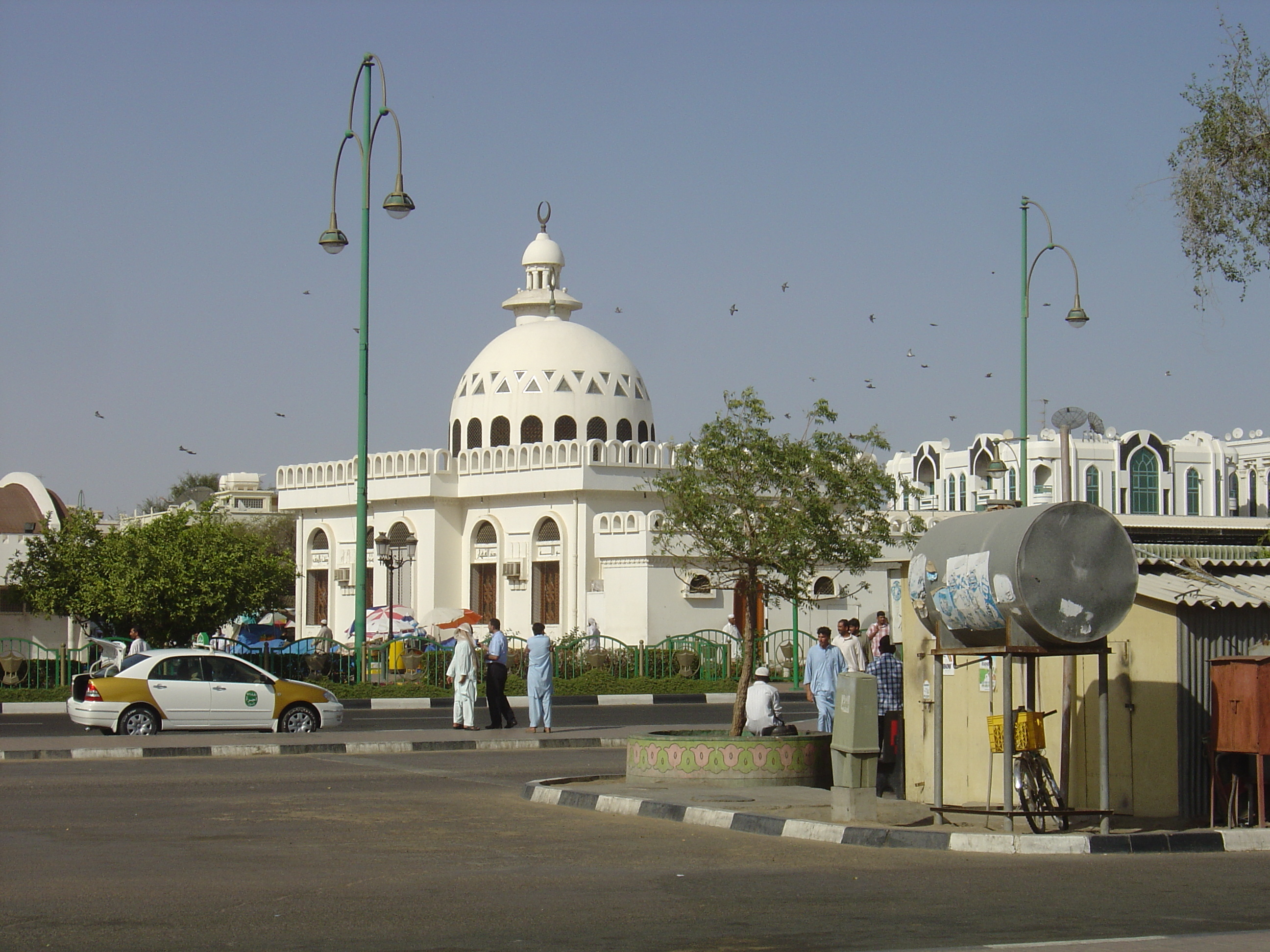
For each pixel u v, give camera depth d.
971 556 12.08
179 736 22.20
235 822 12.96
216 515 37.62
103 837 11.95
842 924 8.40
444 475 48.28
